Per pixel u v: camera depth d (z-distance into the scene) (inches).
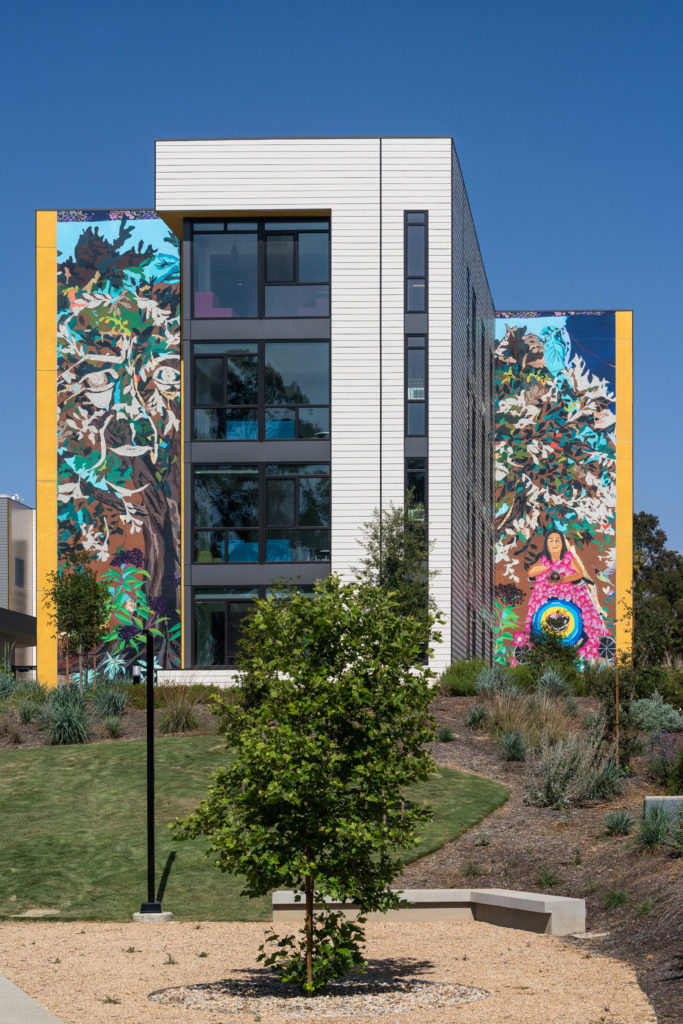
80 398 1254.9
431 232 1160.8
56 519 1242.6
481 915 519.8
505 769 767.1
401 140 1168.2
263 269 1168.8
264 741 356.2
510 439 1577.3
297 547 1133.7
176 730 870.4
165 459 1243.2
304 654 372.8
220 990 367.2
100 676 1128.2
